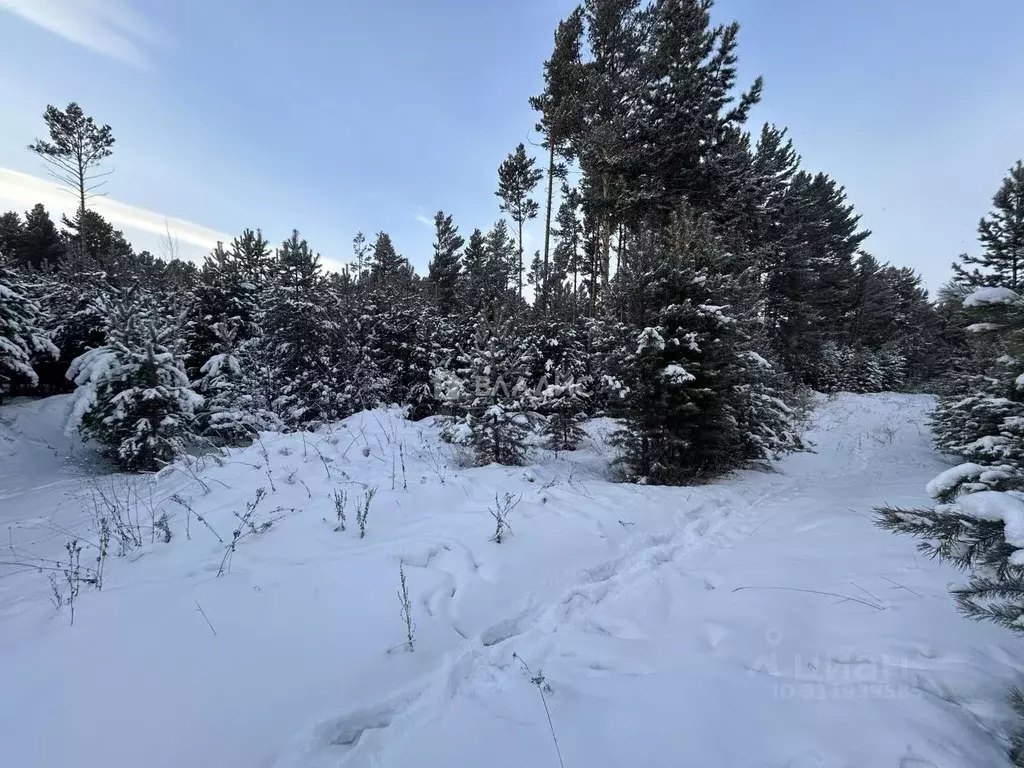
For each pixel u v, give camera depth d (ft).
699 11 56.75
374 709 8.60
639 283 30.78
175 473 22.85
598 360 38.83
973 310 8.96
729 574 14.56
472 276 112.88
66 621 9.82
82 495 23.66
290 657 9.43
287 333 45.73
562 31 69.41
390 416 37.63
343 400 45.85
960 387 37.06
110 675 8.48
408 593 11.78
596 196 60.54
